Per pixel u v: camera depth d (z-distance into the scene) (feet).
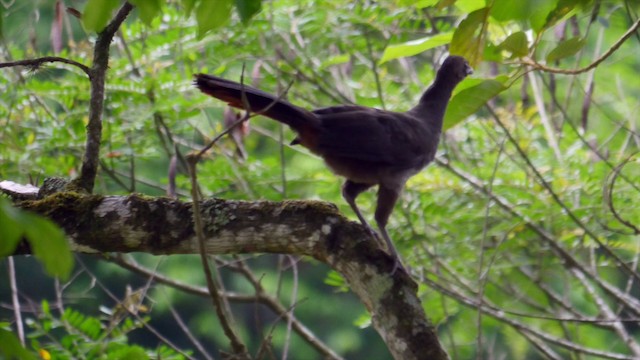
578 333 40.47
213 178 39.14
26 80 38.11
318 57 39.65
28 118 39.27
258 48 38.81
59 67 37.01
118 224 21.11
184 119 38.09
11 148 37.24
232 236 20.62
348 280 19.99
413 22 43.96
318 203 20.62
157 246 20.99
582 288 44.86
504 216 38.93
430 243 39.63
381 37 41.11
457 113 22.59
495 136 39.60
